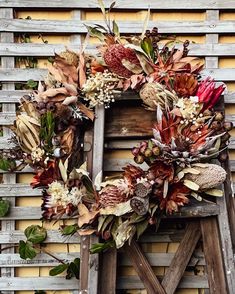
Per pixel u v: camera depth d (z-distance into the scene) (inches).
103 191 57.9
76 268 65.6
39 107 59.5
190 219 62.4
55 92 59.5
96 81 59.4
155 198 57.4
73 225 63.1
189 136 56.9
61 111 59.7
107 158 64.9
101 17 66.3
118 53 59.1
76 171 58.4
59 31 66.1
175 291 65.7
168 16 66.6
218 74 66.6
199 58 66.6
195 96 58.1
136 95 60.0
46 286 66.7
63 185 58.5
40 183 59.3
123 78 59.7
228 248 59.6
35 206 66.6
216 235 60.5
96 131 60.5
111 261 61.2
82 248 60.1
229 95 66.5
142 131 61.4
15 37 66.4
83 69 60.1
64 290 66.7
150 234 65.8
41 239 65.9
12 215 66.3
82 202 58.8
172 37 64.0
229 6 66.5
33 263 66.6
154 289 61.9
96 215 58.2
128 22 66.2
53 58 65.1
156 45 60.1
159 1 66.2
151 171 56.8
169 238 65.9
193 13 66.7
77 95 59.9
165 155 56.5
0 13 65.9
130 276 66.1
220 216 59.9
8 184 66.2
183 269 62.5
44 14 66.4
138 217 57.5
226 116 66.5
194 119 57.0
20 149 61.7
